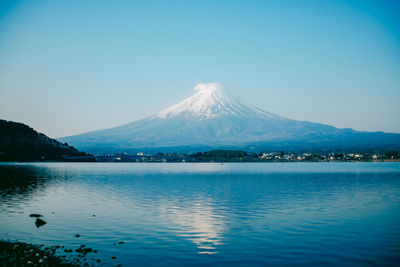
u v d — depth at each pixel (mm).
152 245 34375
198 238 37219
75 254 30891
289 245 34938
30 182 108750
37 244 33938
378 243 35750
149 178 142375
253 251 32938
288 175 166125
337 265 29469
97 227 41969
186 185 106062
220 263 29609
